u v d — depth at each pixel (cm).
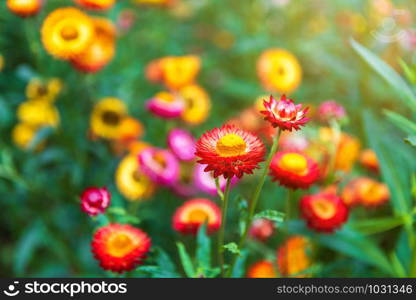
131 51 156
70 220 134
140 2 154
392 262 112
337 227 105
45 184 134
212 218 107
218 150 88
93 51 123
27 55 140
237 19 178
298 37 171
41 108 134
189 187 127
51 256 136
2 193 135
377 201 118
